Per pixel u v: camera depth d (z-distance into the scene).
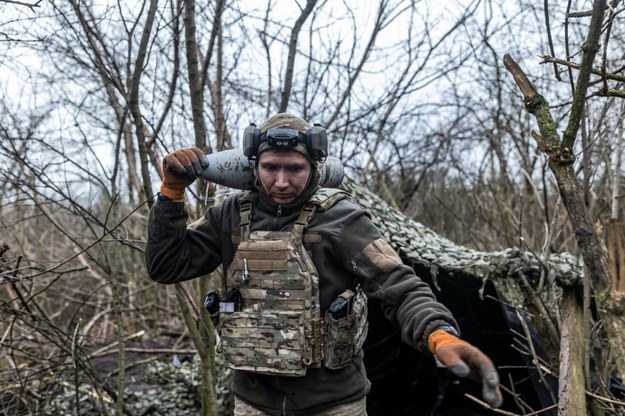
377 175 6.39
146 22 2.96
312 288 1.87
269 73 4.48
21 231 6.47
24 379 3.53
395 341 4.03
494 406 1.33
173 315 6.73
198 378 4.27
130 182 5.08
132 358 5.13
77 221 5.16
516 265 3.04
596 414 2.49
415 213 6.95
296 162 1.84
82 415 3.82
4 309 2.97
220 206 2.11
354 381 1.96
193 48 2.98
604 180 4.42
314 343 1.86
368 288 1.86
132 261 6.88
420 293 1.73
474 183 6.66
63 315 6.53
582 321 2.85
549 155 1.90
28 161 3.36
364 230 1.90
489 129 6.14
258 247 1.90
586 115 2.65
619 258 1.80
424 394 4.39
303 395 1.92
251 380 2.01
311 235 1.89
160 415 3.98
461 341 1.47
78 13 3.02
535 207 5.75
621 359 1.78
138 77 2.98
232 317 1.94
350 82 4.68
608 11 1.88
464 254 3.36
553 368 2.82
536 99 1.96
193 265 2.04
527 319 3.36
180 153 1.89
